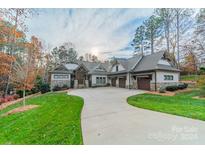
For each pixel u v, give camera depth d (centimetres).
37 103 1191
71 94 1605
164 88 1792
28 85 1031
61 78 2528
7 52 1691
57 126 546
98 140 408
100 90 2028
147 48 3572
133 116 643
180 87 1805
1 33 1467
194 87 1861
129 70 2191
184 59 2473
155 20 3231
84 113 725
